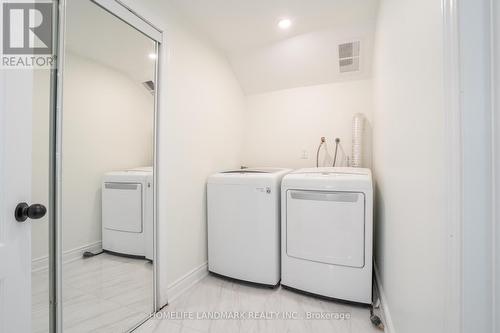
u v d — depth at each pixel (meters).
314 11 1.71
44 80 0.99
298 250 1.63
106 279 1.27
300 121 2.62
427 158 0.69
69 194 1.09
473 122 0.47
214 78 2.14
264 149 2.78
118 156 1.32
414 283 0.83
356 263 1.48
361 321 1.37
